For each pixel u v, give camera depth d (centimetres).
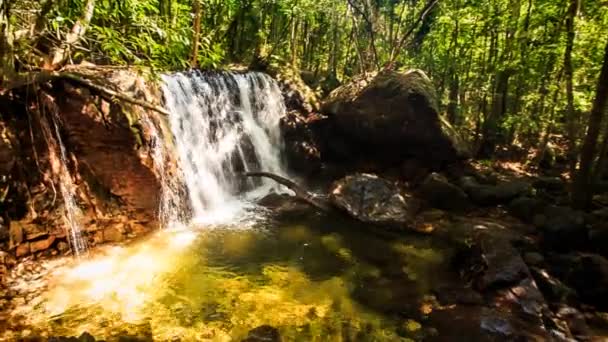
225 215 1008
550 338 566
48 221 698
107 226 784
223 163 1138
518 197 1076
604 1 1030
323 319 618
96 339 533
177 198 921
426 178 1194
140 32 754
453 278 748
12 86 621
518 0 1321
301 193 1102
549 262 785
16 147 666
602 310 662
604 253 816
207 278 711
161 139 888
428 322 614
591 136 927
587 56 1097
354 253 841
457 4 1559
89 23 727
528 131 1503
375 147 1324
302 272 757
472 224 948
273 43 1811
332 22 1936
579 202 966
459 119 1656
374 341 570
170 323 582
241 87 1275
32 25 663
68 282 660
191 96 1072
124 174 798
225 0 1466
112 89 755
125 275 696
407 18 2056
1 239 642
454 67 1647
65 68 762
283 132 1375
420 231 954
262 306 641
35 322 560
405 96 1270
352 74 2048
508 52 1370
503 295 658
